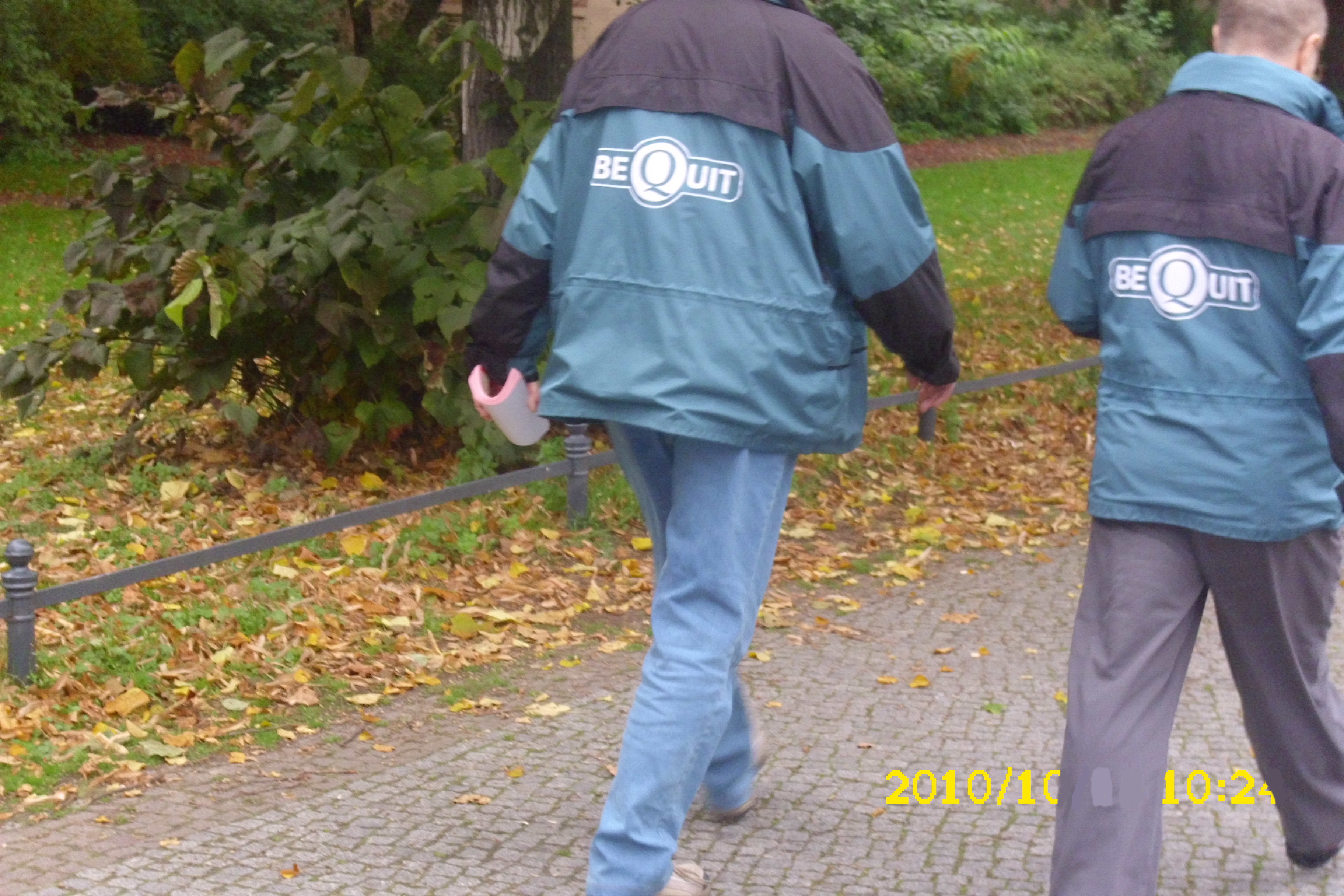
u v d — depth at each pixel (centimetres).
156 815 371
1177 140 276
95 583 465
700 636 280
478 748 419
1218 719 441
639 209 267
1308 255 264
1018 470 819
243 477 688
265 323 699
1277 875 332
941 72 2734
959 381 865
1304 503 273
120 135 2147
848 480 773
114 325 666
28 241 1527
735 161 265
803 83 265
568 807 375
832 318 275
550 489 688
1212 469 272
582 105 278
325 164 702
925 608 573
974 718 444
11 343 1108
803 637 530
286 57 712
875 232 268
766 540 288
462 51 811
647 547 641
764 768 399
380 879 332
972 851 347
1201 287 271
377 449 730
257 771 402
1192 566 280
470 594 575
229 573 572
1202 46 3334
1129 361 281
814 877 332
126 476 702
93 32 2052
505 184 682
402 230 647
